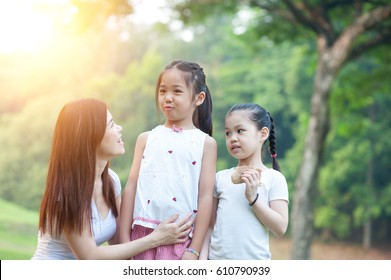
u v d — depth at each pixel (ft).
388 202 87.61
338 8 52.39
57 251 11.81
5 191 102.63
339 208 93.81
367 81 57.52
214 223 11.96
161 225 11.13
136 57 128.88
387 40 48.47
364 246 91.91
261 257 11.29
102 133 11.27
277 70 105.50
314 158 46.47
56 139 11.43
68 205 11.04
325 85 46.91
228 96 109.09
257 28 56.54
